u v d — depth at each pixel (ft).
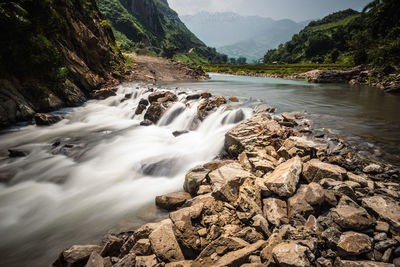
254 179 19.99
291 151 24.11
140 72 110.01
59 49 61.46
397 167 22.04
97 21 96.32
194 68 150.92
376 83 111.04
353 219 13.53
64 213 21.04
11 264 15.81
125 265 12.95
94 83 72.38
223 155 31.04
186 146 35.96
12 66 47.44
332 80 134.62
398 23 245.24
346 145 27.55
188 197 21.34
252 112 45.50
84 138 40.75
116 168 29.68
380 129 34.32
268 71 251.60
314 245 12.50
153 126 47.21
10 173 27.99
